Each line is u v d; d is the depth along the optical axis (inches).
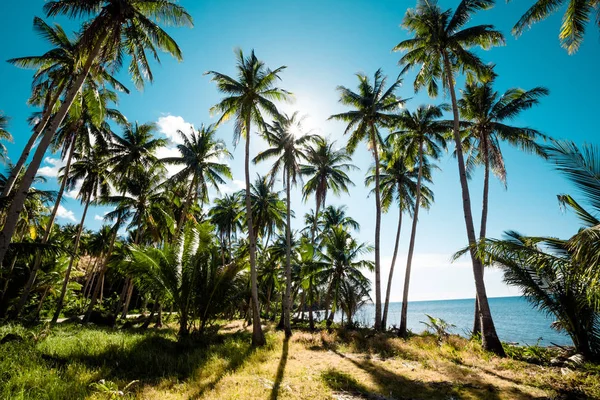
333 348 496.1
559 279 375.6
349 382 295.3
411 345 513.3
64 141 781.9
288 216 732.0
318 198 962.1
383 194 989.2
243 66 629.6
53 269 1005.8
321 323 1125.1
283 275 1142.3
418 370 352.2
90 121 774.5
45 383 228.5
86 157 904.9
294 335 649.6
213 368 320.5
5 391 201.3
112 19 429.4
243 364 347.9
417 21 605.3
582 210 262.5
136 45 499.5
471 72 652.7
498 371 356.2
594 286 246.4
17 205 359.6
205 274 560.7
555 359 409.7
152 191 892.0
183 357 363.9
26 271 918.4
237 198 1314.0
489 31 547.5
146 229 973.2
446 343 524.1
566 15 365.4
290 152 761.0
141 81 523.2
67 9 421.4
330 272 885.8
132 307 1754.4
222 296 570.3
